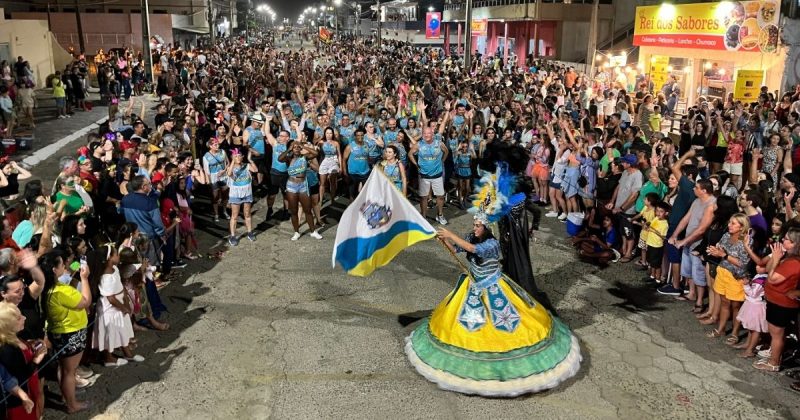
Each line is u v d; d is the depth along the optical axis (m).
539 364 6.41
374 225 7.13
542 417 6.00
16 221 7.60
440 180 11.84
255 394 6.42
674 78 24.48
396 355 7.14
